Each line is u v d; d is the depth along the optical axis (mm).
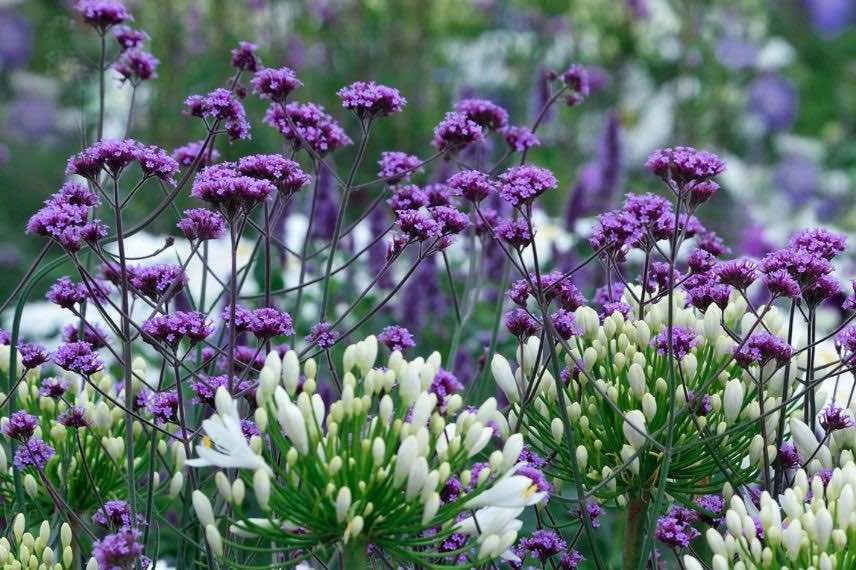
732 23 15641
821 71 19609
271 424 3234
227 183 3434
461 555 3520
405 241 3955
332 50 13047
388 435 3232
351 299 7516
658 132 15383
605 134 9719
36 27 14984
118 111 11031
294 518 3160
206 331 3557
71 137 12938
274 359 3252
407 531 3133
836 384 4020
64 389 3889
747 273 3754
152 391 4191
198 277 7309
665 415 3957
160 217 7637
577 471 3588
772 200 15898
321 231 7176
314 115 4402
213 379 3748
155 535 3896
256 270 6156
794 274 3633
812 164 16219
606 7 15289
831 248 3750
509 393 3957
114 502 3648
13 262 10734
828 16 19078
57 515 4043
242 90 4707
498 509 3213
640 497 4023
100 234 3531
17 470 3873
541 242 8766
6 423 3801
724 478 4047
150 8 12273
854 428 3936
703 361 4129
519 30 13930
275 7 12711
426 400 3188
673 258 3479
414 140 12508
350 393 3207
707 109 15195
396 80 12969
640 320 4070
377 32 13195
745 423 3566
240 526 3146
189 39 12461
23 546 3539
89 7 4590
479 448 3248
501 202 6137
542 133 12992
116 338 5715
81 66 5109
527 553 3951
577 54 14133
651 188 13445
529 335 3920
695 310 4637
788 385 3844
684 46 14938
